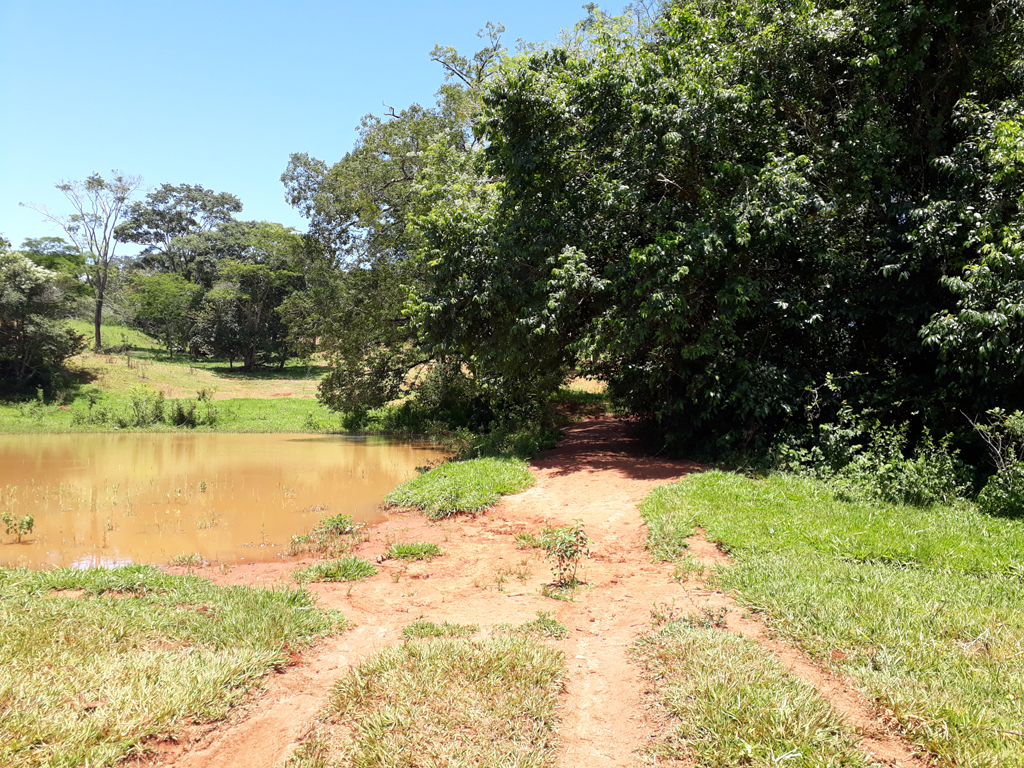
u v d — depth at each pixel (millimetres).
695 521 8008
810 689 3881
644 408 16203
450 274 13672
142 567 6883
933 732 3404
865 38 10852
